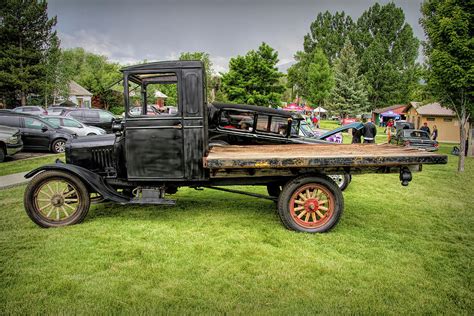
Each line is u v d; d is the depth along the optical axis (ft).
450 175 36.14
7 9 122.72
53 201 16.06
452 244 14.82
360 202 22.20
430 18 41.86
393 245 14.46
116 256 12.91
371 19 236.02
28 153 42.47
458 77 37.35
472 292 10.89
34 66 123.85
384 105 205.16
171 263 12.42
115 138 17.47
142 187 16.57
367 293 10.70
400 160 14.65
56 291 10.53
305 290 10.82
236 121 24.63
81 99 155.74
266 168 15.70
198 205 19.90
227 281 11.24
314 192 16.30
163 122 15.79
